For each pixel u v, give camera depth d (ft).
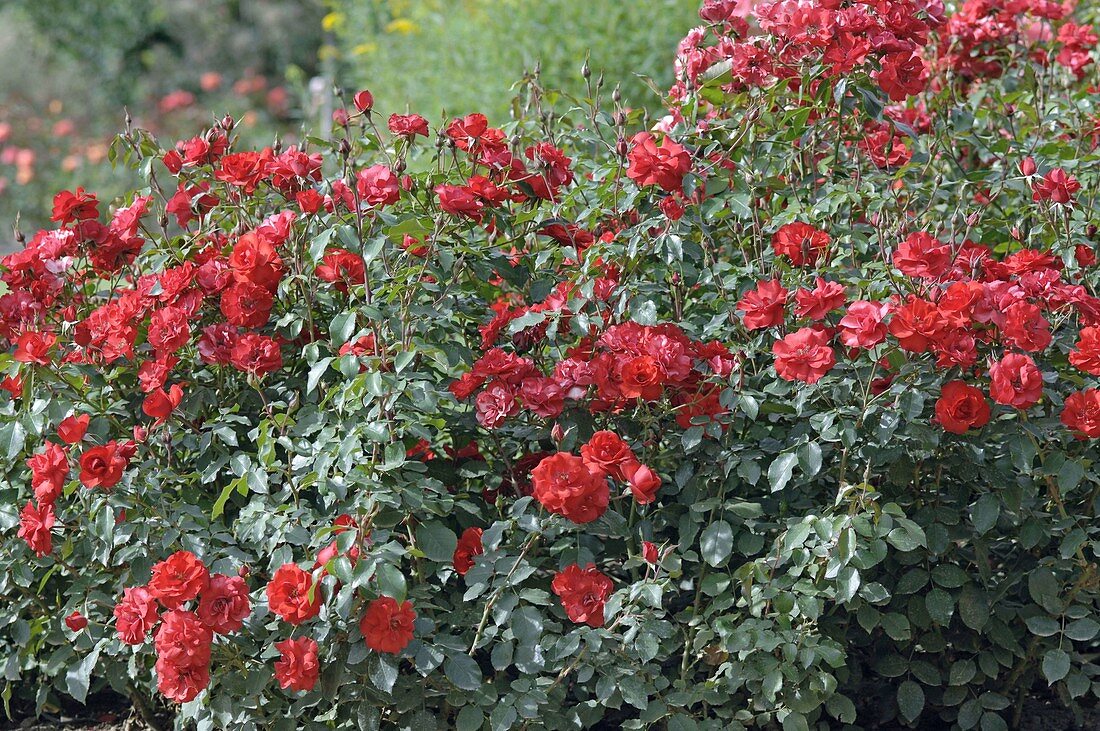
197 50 45.01
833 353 7.13
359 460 7.18
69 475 8.08
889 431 7.25
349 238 7.56
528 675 7.51
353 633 7.06
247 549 8.02
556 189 8.97
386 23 29.12
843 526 6.89
